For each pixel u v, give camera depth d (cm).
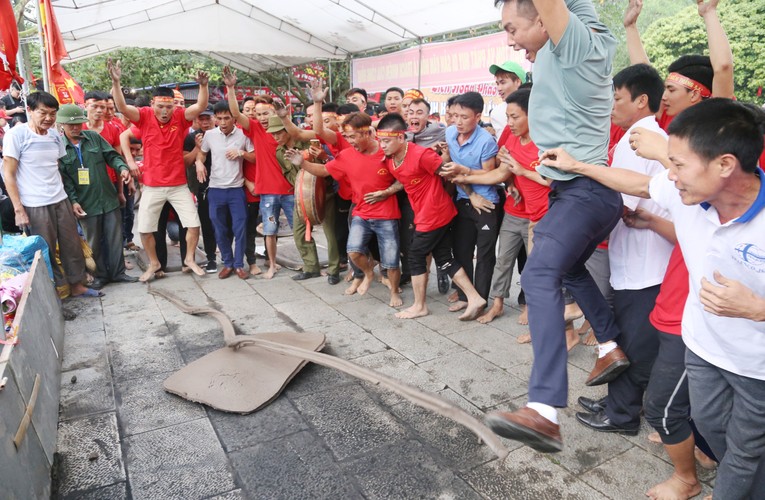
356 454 239
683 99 251
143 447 245
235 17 970
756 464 162
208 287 492
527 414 177
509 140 342
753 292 145
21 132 411
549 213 213
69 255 451
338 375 312
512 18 202
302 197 460
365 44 972
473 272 449
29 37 873
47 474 217
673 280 197
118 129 582
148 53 1557
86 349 351
